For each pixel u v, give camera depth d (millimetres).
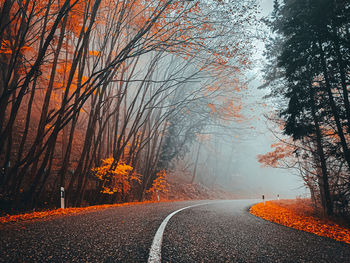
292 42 10609
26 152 13930
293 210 13602
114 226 4703
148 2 10914
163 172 21031
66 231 3967
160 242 3670
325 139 11234
